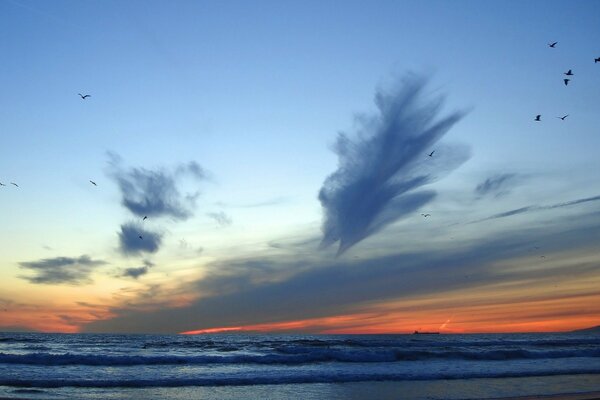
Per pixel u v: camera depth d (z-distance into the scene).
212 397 19.69
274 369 29.45
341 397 19.89
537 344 62.59
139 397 19.33
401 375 26.28
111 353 42.81
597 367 31.67
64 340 74.19
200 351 45.59
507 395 20.55
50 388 20.78
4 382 21.48
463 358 38.19
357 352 36.41
